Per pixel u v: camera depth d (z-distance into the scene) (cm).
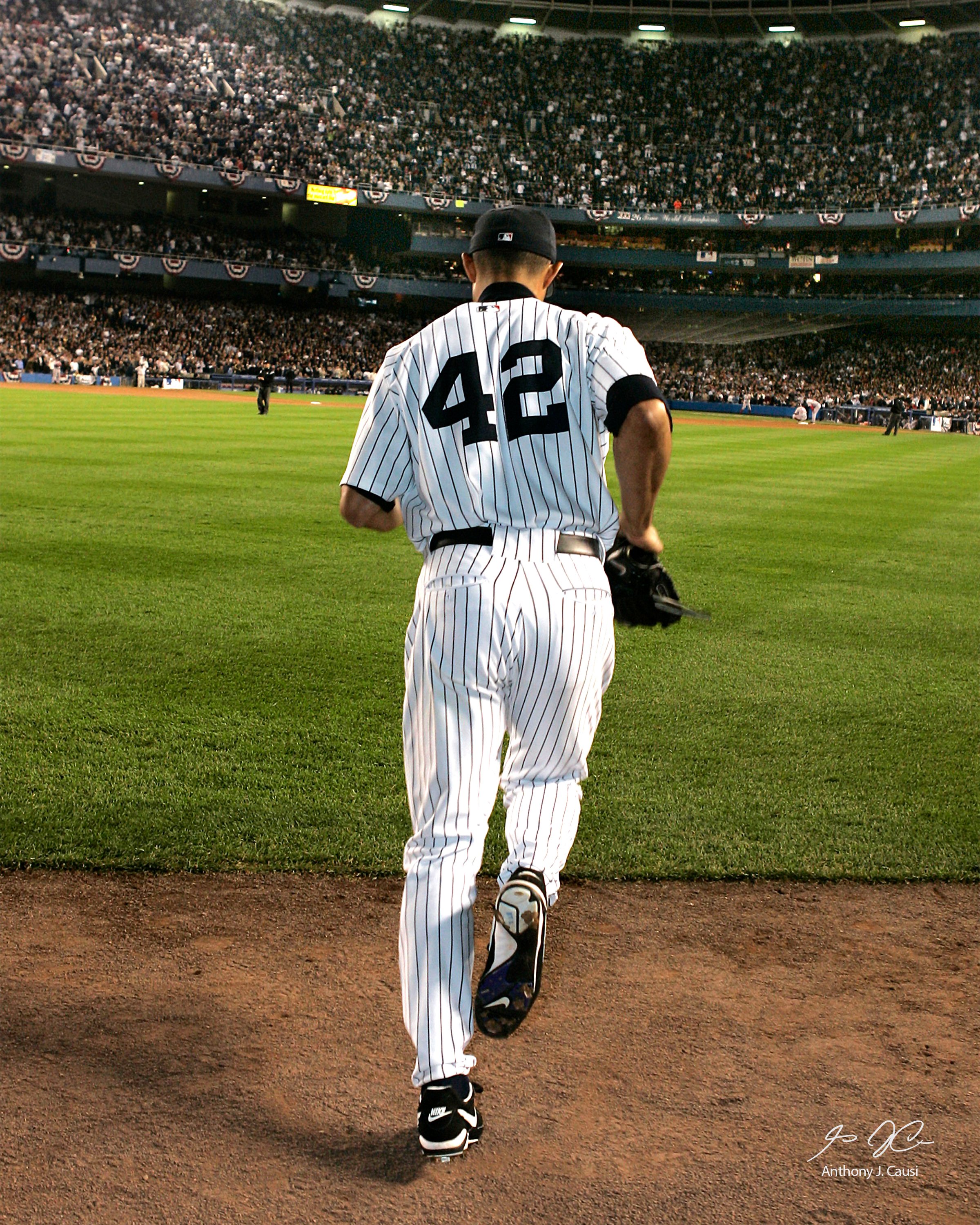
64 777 447
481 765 227
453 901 223
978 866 387
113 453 1747
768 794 452
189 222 5334
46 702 543
